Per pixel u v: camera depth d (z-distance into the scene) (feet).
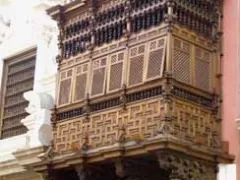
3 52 77.30
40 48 71.87
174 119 46.01
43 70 70.23
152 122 46.57
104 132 50.26
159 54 47.67
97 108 51.75
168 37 47.42
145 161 48.62
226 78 49.67
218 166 47.70
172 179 44.60
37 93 66.59
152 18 49.47
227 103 49.06
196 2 50.24
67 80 55.77
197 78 48.65
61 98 55.67
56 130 55.11
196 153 45.93
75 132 53.11
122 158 47.19
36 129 63.98
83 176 50.37
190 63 48.44
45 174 53.78
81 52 55.21
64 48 57.26
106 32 53.16
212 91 49.39
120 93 49.52
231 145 47.93
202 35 50.16
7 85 76.13
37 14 73.26
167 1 48.26
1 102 75.66
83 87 53.67
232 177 47.09
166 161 44.21
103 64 52.42
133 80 49.06
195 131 47.19
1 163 67.51
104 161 48.91
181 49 48.06
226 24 50.96
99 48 53.31
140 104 47.98
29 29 74.33
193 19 49.75
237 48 49.67
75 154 50.21
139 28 50.31
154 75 47.37
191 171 45.78
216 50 50.60
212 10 51.37
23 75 74.33
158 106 46.55
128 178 50.52
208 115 48.65
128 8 51.29
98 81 52.29
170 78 46.34
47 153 54.39
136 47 49.85
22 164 63.46
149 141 44.42
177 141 44.21
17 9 76.95
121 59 50.80
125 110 49.03
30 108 67.05
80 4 55.52
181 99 47.03
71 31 56.85
